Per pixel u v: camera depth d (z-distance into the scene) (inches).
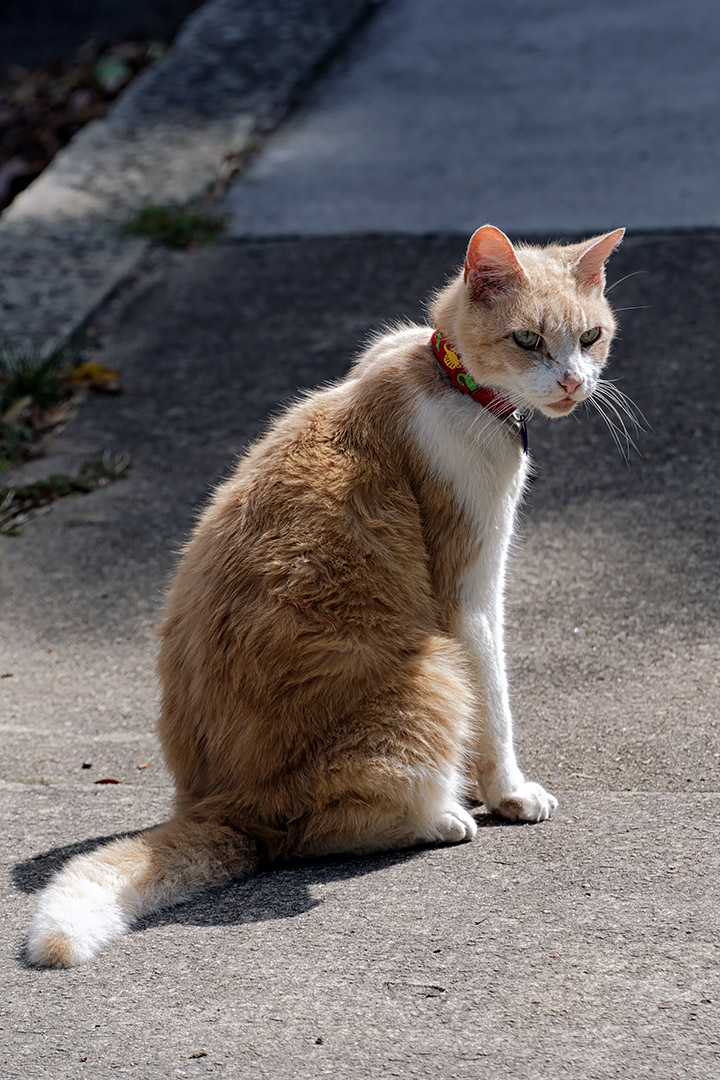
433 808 153.4
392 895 141.7
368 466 159.9
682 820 152.3
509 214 356.5
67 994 127.7
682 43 464.1
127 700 205.0
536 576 225.1
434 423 160.7
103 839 162.7
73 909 136.3
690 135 392.8
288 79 457.7
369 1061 113.7
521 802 159.8
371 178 390.3
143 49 551.2
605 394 281.7
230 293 343.3
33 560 250.1
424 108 434.3
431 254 344.5
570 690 192.1
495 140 404.8
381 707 151.6
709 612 207.9
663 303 313.1
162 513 261.1
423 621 159.6
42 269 354.3
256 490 160.1
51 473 279.3
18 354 315.0
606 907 134.3
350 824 151.8
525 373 160.2
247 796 154.3
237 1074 113.4
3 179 459.8
